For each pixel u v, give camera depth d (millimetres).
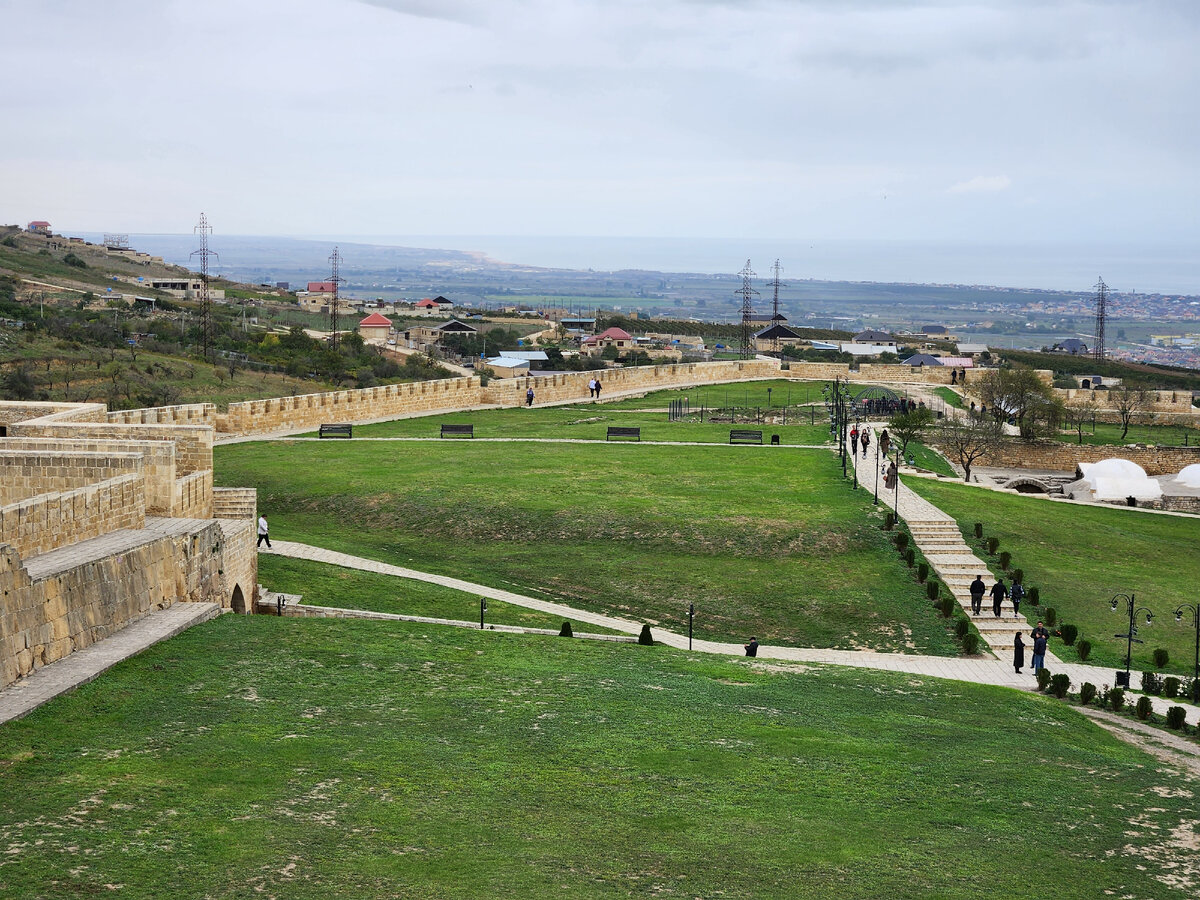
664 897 16344
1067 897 17594
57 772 18438
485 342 188250
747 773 21516
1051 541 51125
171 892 15234
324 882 15852
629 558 46156
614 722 23688
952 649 39094
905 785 21828
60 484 30594
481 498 52250
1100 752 26891
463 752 21078
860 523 49031
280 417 69688
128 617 25938
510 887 16188
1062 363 186250
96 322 126000
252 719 21516
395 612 37375
